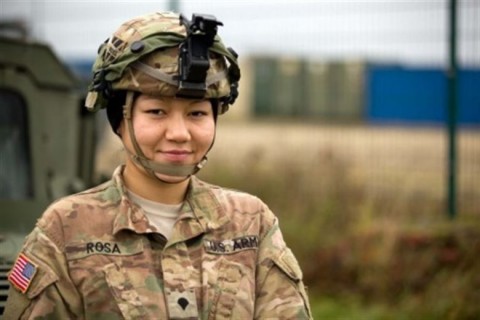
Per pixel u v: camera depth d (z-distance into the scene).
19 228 4.89
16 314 2.59
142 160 2.68
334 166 10.27
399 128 14.66
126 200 2.71
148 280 2.63
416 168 12.45
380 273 8.27
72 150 5.54
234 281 2.72
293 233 9.31
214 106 2.75
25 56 5.19
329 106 14.73
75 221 2.67
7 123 5.16
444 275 7.89
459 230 8.36
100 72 2.72
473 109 10.76
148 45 2.60
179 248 2.70
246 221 2.84
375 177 10.98
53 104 5.36
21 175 5.16
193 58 2.57
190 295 2.64
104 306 2.59
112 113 2.79
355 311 7.78
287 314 2.74
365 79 13.95
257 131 18.73
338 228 9.52
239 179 10.48
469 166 10.95
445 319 7.44
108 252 2.64
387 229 8.62
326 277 8.61
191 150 2.69
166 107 2.65
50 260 2.61
